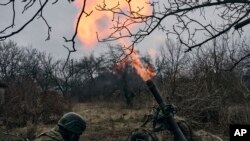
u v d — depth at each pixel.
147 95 18.47
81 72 34.09
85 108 27.97
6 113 21.23
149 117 6.14
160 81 15.91
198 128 14.02
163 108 5.30
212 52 14.16
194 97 15.36
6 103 21.73
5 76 62.84
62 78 38.91
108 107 28.67
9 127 19.86
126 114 21.77
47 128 19.48
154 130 5.69
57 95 24.77
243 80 14.95
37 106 22.44
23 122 20.92
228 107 14.70
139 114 20.34
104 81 20.06
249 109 14.22
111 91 27.44
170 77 15.74
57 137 4.61
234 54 10.41
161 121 5.47
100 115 24.17
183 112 14.62
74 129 4.67
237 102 15.25
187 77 16.12
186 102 14.98
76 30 2.63
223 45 13.55
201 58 15.84
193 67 16.20
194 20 2.93
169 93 15.40
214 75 15.50
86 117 23.47
